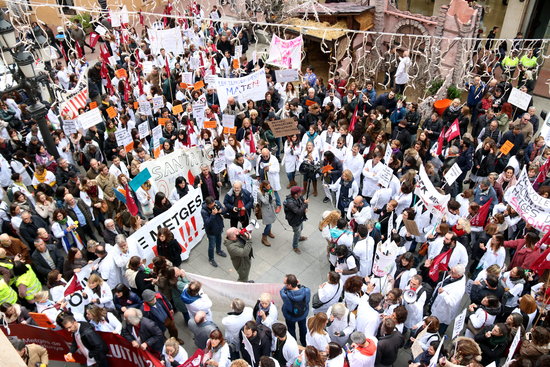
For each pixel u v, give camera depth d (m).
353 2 19.00
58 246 9.65
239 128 13.09
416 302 7.45
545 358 6.13
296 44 13.12
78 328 7.00
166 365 7.21
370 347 6.43
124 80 14.95
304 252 10.73
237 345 7.42
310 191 12.84
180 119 13.39
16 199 9.80
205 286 8.64
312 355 6.13
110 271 8.45
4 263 8.39
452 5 15.84
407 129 12.68
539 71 17.73
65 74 16.72
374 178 10.72
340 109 13.30
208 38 18.77
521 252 8.31
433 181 10.35
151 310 7.29
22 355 6.14
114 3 25.06
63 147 12.23
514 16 18.09
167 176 11.10
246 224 10.20
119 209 10.90
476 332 7.23
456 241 8.10
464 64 15.06
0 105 13.54
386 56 18.56
